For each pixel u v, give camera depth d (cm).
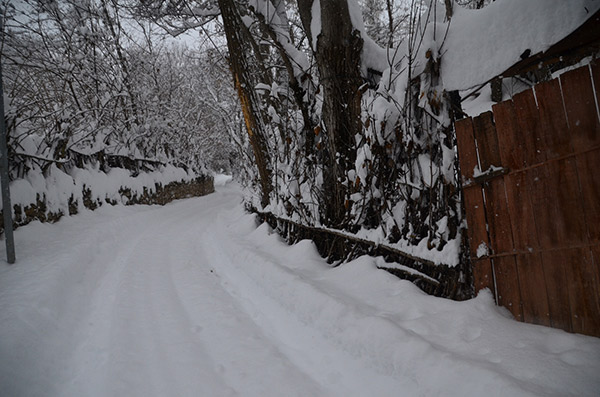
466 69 294
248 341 321
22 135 745
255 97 688
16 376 277
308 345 305
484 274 283
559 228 228
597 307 210
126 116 1503
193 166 2494
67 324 382
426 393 215
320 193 508
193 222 1151
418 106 328
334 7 435
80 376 292
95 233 771
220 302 420
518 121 247
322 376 264
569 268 223
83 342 352
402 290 330
